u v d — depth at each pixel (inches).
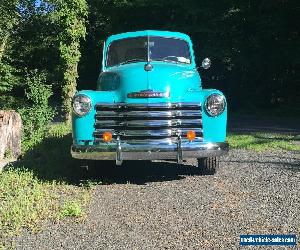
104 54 173.5
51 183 145.2
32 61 549.0
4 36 478.6
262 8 485.7
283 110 461.7
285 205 119.0
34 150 202.8
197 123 138.6
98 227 105.0
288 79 510.3
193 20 481.1
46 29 535.2
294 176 152.1
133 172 166.1
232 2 482.0
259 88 514.0
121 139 137.9
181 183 146.3
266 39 492.7
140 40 171.8
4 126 186.4
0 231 102.3
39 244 95.2
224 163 177.6
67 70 315.3
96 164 153.3
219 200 124.9
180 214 113.3
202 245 93.0
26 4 523.2
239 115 450.3
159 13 502.3
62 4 310.0
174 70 147.7
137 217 111.6
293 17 487.8
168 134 137.0
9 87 477.1
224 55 480.7
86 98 138.8
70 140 225.6
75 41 315.6
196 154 137.4
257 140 238.1
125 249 91.8
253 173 158.2
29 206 119.7
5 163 175.0
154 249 91.4
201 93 141.4
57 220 109.4
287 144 221.3
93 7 533.3
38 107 236.8
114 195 132.5
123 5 508.1
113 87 144.2
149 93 137.7
